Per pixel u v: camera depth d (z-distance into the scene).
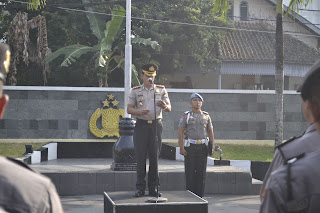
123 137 11.71
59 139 23.16
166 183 11.34
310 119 1.95
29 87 23.09
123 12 25.81
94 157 16.77
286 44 39.22
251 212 9.41
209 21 31.59
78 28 29.69
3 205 1.44
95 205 10.00
